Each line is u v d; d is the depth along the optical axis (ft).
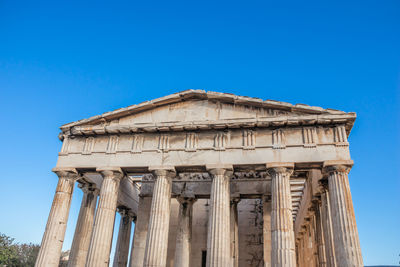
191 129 86.17
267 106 84.58
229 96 86.63
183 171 86.38
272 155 79.97
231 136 84.33
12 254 164.04
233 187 102.78
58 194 86.84
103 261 79.41
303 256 124.98
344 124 80.18
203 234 116.67
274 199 76.13
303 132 81.20
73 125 92.73
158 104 90.89
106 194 84.38
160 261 76.64
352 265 66.69
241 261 109.70
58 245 83.41
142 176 111.34
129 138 89.76
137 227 104.58
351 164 75.25
